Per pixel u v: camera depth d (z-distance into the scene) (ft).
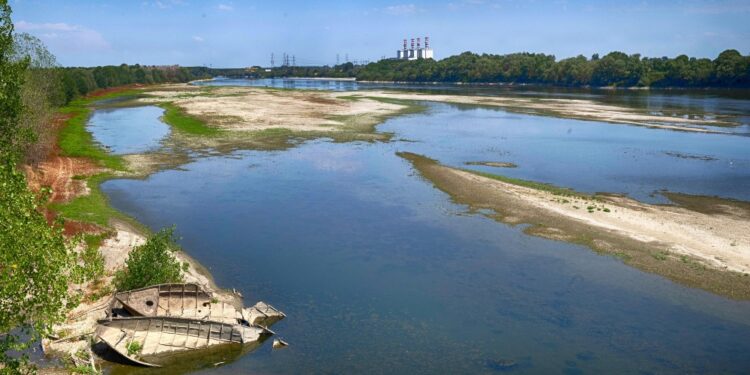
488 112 338.13
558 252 108.27
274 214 132.77
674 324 82.07
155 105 368.68
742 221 124.16
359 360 73.00
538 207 135.03
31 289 49.78
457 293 91.91
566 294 91.35
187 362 71.92
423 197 145.59
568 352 75.00
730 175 169.17
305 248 111.24
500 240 114.73
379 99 412.77
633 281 95.66
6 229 46.60
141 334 75.61
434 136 241.96
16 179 52.16
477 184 155.94
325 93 474.49
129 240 111.34
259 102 364.58
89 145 210.38
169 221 127.03
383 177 166.81
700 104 377.09
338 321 82.94
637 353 74.74
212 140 225.56
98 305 83.05
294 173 172.45
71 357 69.31
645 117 304.09
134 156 195.11
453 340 77.92
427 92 531.91
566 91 558.97
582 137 241.35
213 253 108.47
